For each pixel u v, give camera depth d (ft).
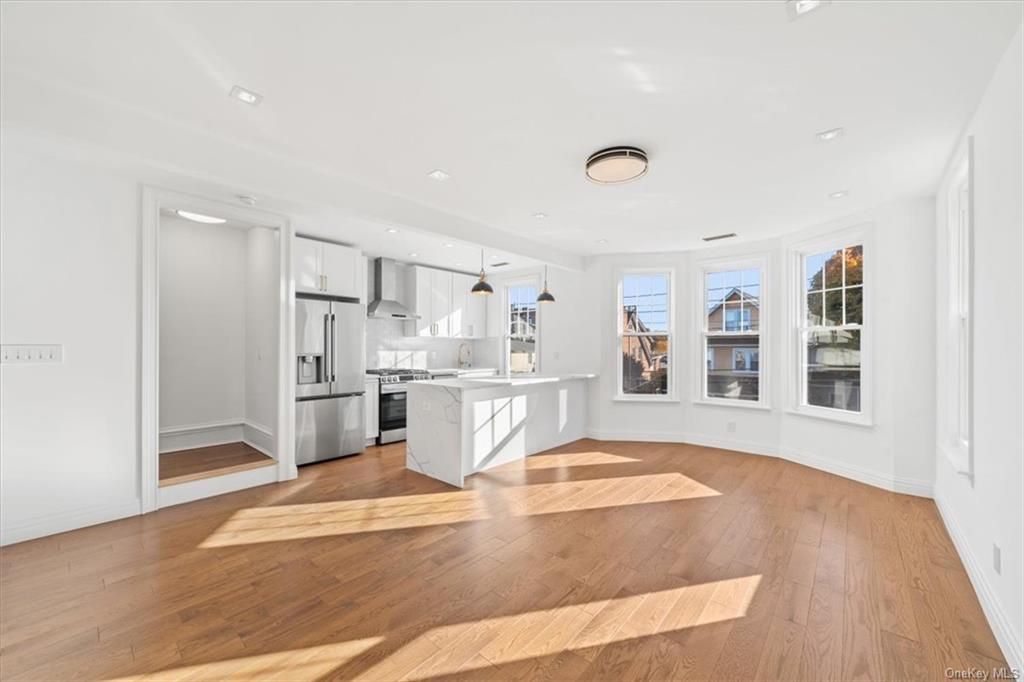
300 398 14.76
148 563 8.10
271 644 5.99
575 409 18.67
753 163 9.46
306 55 6.11
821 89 6.75
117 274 9.90
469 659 5.74
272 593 7.18
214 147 8.62
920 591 7.29
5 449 8.64
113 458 9.92
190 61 6.28
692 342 17.85
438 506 11.06
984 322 7.01
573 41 5.75
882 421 12.41
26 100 6.75
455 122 7.91
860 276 13.17
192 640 6.04
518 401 15.60
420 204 12.35
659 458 15.66
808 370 14.93
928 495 11.58
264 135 8.50
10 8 5.19
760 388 16.21
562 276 20.33
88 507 9.61
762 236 15.61
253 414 14.97
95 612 6.63
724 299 17.40
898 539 9.20
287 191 9.65
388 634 6.22
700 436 17.65
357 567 8.04
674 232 15.20
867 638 6.14
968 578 7.66
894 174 10.07
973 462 7.52
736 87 6.73
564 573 7.87
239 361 15.85
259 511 10.68
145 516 10.25
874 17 5.26
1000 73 6.11
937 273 11.16
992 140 6.57
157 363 10.56
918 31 5.49
